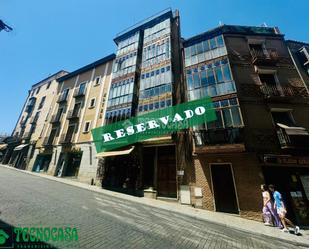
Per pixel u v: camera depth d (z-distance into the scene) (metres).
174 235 5.73
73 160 18.86
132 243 4.68
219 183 10.90
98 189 13.42
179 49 16.75
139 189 13.19
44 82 31.66
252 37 14.38
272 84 12.70
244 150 10.07
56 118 23.08
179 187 11.90
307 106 11.60
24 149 25.95
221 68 12.96
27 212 5.83
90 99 21.00
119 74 18.58
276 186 9.84
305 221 8.88
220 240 5.86
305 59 13.27
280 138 10.53
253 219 9.22
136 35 19.97
